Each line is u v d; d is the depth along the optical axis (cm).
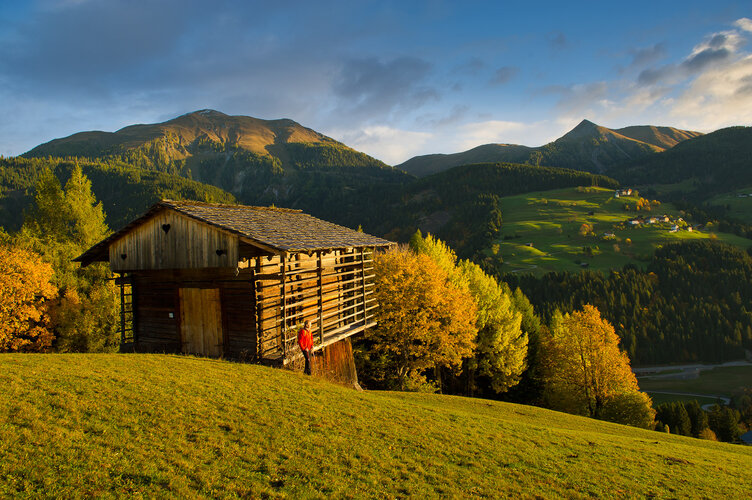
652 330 13438
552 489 989
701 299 14762
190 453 877
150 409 1059
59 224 4819
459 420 1488
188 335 2116
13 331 3738
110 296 4475
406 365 4031
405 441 1159
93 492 695
